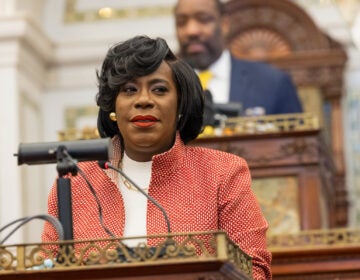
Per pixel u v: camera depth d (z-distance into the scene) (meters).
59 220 6.31
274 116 12.80
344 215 21.09
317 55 21.72
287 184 12.59
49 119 23.25
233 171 6.95
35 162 6.34
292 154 12.59
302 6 23.25
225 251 5.62
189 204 6.80
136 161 7.04
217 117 12.75
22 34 21.62
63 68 23.50
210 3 16.09
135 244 6.71
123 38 23.61
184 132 7.16
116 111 6.92
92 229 6.80
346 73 22.48
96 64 23.52
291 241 11.86
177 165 6.88
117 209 6.88
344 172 21.42
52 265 5.83
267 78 15.89
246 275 5.98
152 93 6.85
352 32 22.52
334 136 21.73
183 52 16.22
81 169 6.96
